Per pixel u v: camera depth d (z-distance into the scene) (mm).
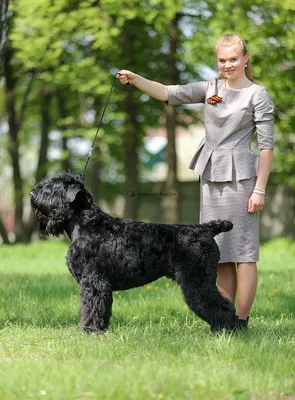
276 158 23984
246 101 7066
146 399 4605
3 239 29062
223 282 7316
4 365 5523
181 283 6598
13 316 8320
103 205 37656
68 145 30500
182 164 45594
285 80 20781
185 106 24953
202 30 20625
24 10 20547
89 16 20562
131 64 23625
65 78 22875
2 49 10039
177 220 23594
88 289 6637
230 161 7027
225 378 5031
